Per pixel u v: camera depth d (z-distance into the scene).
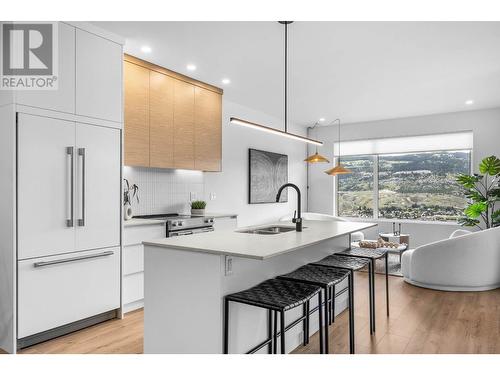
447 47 3.57
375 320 3.33
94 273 3.13
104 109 3.21
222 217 4.71
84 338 2.89
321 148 7.82
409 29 3.19
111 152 3.27
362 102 5.71
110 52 3.26
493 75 4.41
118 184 3.33
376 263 5.93
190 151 4.58
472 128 6.23
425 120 6.66
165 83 4.22
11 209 2.62
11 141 2.62
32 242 2.71
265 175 6.56
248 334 2.30
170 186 4.77
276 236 2.72
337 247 3.67
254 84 4.82
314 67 4.14
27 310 2.68
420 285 4.49
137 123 3.88
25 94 2.68
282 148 7.12
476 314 3.47
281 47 3.59
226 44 3.52
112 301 3.28
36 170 2.73
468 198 6.14
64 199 2.89
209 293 2.12
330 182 7.69
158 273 2.33
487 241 4.26
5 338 2.67
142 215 4.38
